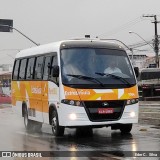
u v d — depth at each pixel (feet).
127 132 49.16
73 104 43.55
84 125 43.52
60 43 47.14
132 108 45.16
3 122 70.49
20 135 49.49
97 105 43.83
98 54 46.47
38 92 52.24
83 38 50.19
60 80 44.73
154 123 61.11
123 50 48.03
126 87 45.21
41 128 58.23
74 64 45.42
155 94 160.25
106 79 44.70
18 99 61.77
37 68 53.16
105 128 54.95
